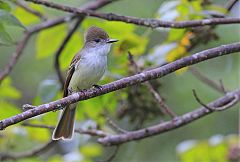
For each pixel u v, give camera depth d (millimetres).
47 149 11672
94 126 11156
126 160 14516
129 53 9805
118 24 11234
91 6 11773
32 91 15422
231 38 13570
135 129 10742
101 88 7527
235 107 14102
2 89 11602
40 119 11336
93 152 12398
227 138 11625
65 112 9406
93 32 9734
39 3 9289
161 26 9312
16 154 11742
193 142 11766
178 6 10617
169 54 10992
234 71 14000
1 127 6910
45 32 11883
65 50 12000
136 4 14406
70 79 9781
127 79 7590
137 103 10531
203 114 10062
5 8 8852
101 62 9625
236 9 12719
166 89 13930
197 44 11008
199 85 13867
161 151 14375
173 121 10047
